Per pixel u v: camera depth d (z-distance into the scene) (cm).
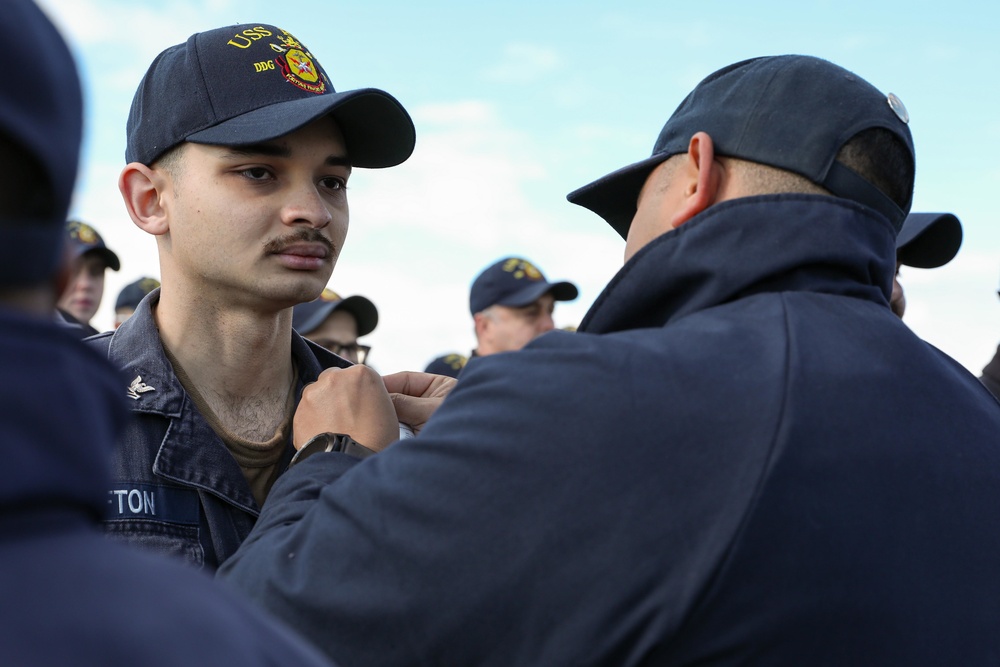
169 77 162
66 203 54
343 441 137
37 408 50
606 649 98
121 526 151
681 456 100
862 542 100
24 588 49
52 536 51
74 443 51
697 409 102
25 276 53
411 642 102
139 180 167
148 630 51
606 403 102
